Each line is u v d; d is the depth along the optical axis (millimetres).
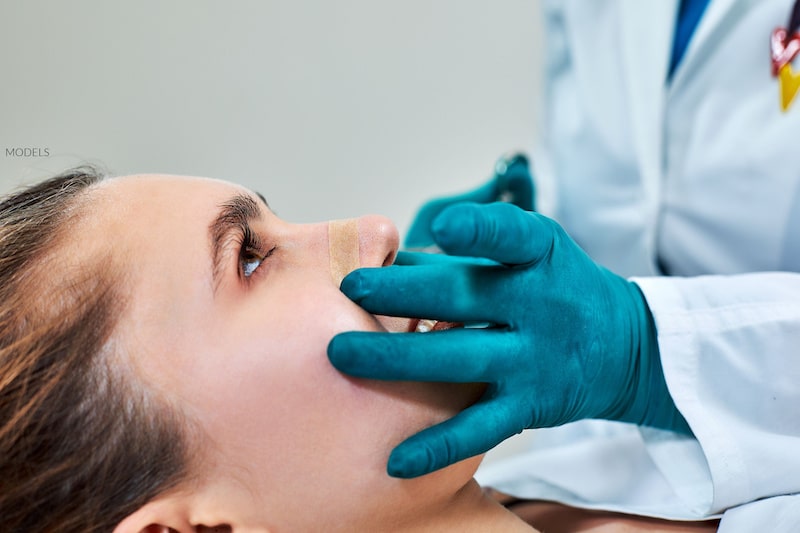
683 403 747
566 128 1252
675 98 1057
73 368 624
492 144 1836
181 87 1619
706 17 1009
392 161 1794
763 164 937
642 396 798
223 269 656
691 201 1031
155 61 1590
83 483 618
